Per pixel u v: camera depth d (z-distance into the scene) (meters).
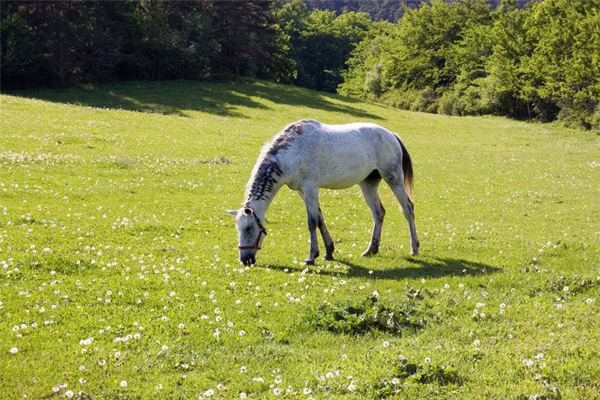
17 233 13.69
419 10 103.88
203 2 80.00
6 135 29.81
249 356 7.72
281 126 48.28
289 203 20.94
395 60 102.88
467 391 6.75
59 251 12.45
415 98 92.19
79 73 64.62
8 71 58.91
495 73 77.38
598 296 10.26
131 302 9.59
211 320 8.92
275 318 9.23
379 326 8.84
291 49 123.94
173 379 6.99
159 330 8.45
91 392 6.65
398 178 14.19
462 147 43.84
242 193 22.30
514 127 62.31
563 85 65.88
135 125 38.44
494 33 80.94
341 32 143.12
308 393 6.58
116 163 25.38
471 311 9.59
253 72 93.19
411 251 14.22
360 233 16.95
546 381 6.89
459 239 16.20
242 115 54.12
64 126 34.59
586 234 17.98
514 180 29.56
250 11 79.44
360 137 13.47
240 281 11.15
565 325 8.83
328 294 10.53
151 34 73.19
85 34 63.22
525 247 15.22
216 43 76.88
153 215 17.39
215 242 14.78
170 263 12.16
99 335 8.16
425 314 9.27
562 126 65.31
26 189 19.42
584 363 7.34
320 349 8.09
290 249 14.39
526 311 9.52
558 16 72.94
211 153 31.67
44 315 8.75
